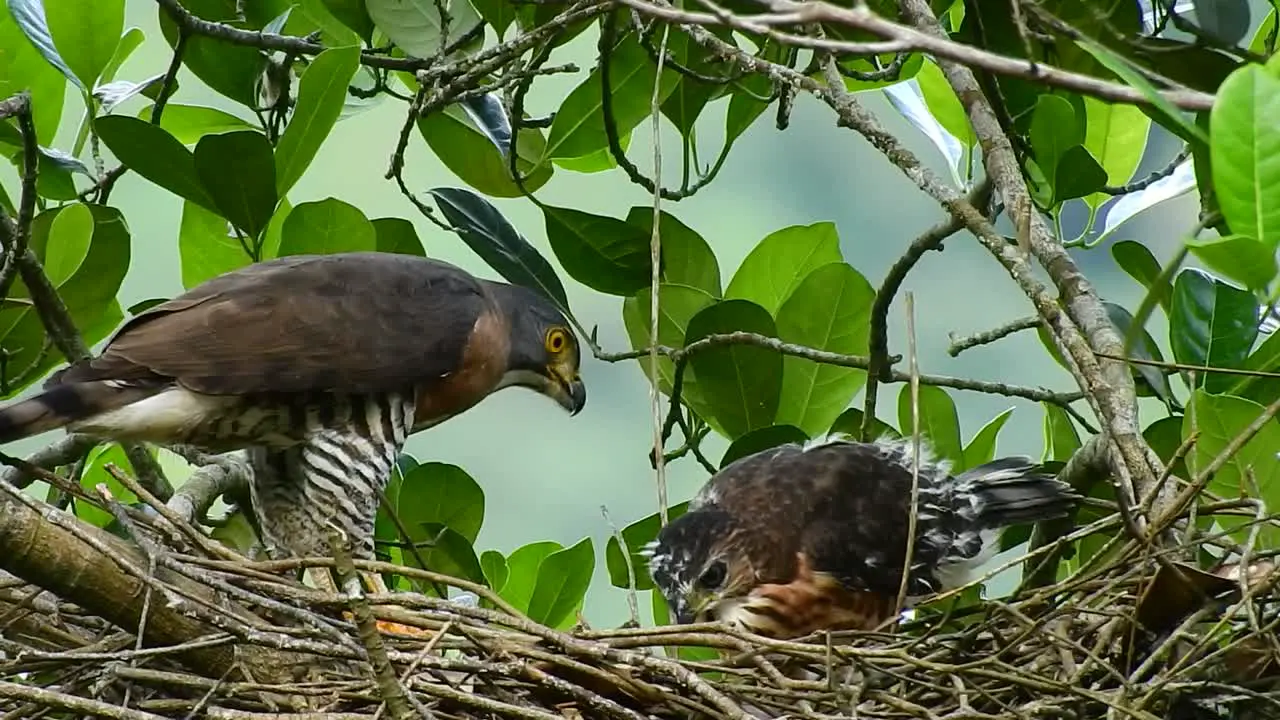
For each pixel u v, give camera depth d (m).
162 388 9.70
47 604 8.44
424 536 10.96
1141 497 7.62
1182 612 8.02
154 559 7.69
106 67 10.91
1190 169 10.95
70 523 7.43
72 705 6.86
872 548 10.34
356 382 10.25
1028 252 7.96
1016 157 9.67
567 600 10.65
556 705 8.19
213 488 10.87
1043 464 10.98
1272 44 9.44
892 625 8.80
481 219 11.52
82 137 11.32
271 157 10.05
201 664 7.99
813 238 11.78
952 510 10.62
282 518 10.50
